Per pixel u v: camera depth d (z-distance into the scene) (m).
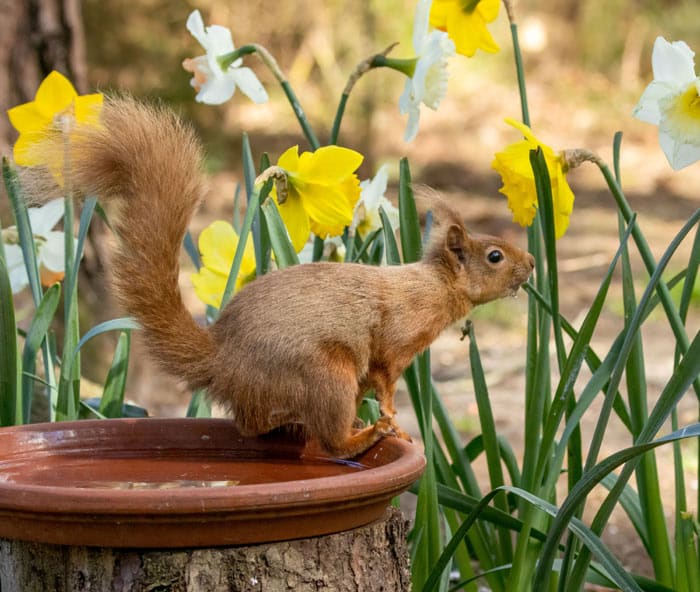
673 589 2.04
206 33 2.18
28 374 2.05
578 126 9.68
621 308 5.20
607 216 7.38
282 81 2.17
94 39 6.83
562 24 10.84
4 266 1.99
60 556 1.77
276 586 1.78
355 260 2.13
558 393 1.97
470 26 2.15
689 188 8.29
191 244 2.20
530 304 2.08
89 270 3.05
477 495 2.12
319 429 1.85
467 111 9.77
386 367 1.89
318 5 8.79
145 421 1.96
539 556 2.03
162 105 1.93
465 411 3.72
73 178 1.89
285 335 1.84
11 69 3.01
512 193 2.03
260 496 1.73
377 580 1.83
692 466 3.14
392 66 2.12
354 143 8.52
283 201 2.04
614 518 2.80
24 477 1.85
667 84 1.96
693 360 1.85
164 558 1.76
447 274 1.93
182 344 1.86
